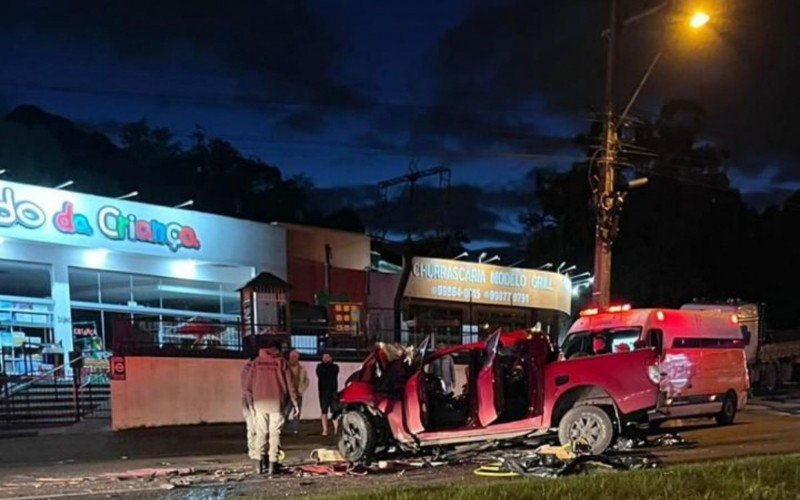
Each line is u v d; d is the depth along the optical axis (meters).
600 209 19.61
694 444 12.61
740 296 46.66
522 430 11.44
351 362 21.44
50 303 22.52
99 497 8.95
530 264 50.16
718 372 15.80
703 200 43.50
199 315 26.53
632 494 6.01
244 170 53.75
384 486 9.12
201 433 16.53
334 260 29.58
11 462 12.47
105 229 22.92
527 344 11.88
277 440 10.66
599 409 11.29
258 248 26.66
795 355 29.91
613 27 19.48
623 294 41.62
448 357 12.94
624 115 19.30
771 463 7.43
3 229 20.81
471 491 6.52
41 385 19.72
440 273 32.38
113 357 17.31
